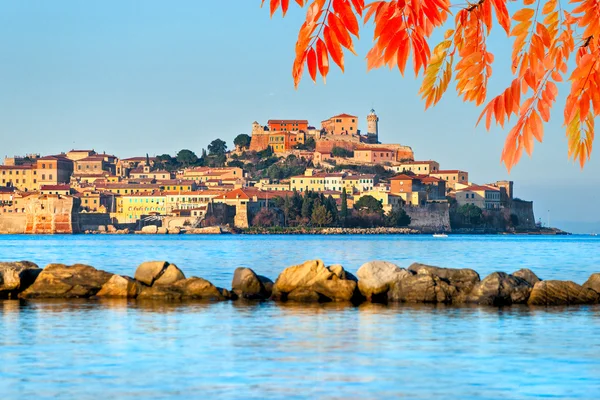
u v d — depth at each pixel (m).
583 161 11.34
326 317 91.88
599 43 11.18
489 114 11.47
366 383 57.06
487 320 89.00
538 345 72.56
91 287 112.94
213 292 111.12
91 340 75.69
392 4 11.30
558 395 53.16
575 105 11.24
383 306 102.31
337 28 11.34
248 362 65.00
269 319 90.31
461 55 11.51
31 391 54.78
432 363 64.25
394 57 11.32
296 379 58.50
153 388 55.69
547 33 11.24
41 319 90.00
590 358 66.19
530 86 11.28
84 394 53.88
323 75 11.48
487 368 62.25
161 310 98.50
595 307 100.88
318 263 112.31
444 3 11.22
